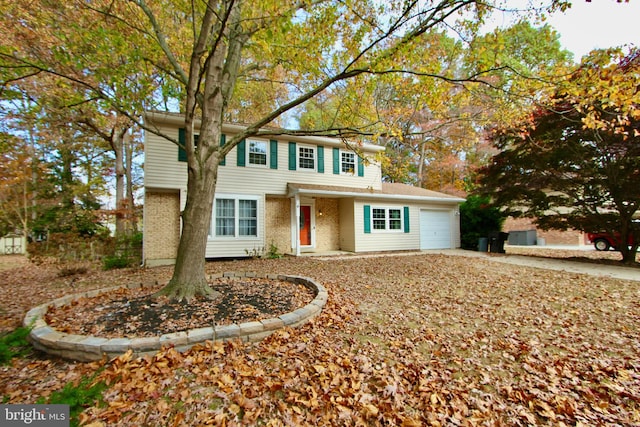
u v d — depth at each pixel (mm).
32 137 13375
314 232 12977
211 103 4754
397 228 13719
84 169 17438
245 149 11109
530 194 10680
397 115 7625
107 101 4492
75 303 4254
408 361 2910
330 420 2049
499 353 3119
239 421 2021
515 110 6145
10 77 4312
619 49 3574
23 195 14336
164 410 2119
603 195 9492
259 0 4281
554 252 13047
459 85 4832
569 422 2074
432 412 2154
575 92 3857
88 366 2691
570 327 3828
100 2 5473
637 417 2119
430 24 3930
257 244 11070
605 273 7512
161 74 6281
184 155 10039
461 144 10852
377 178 14047
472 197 14930
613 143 8352
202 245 4574
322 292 4777
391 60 4219
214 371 2611
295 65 5566
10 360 2809
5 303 5105
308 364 2793
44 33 5418
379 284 6254
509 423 2062
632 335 3539
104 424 1967
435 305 4781
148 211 9922
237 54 5320
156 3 5934
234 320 3588
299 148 12297
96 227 13547
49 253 8211
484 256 11180
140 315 3723
